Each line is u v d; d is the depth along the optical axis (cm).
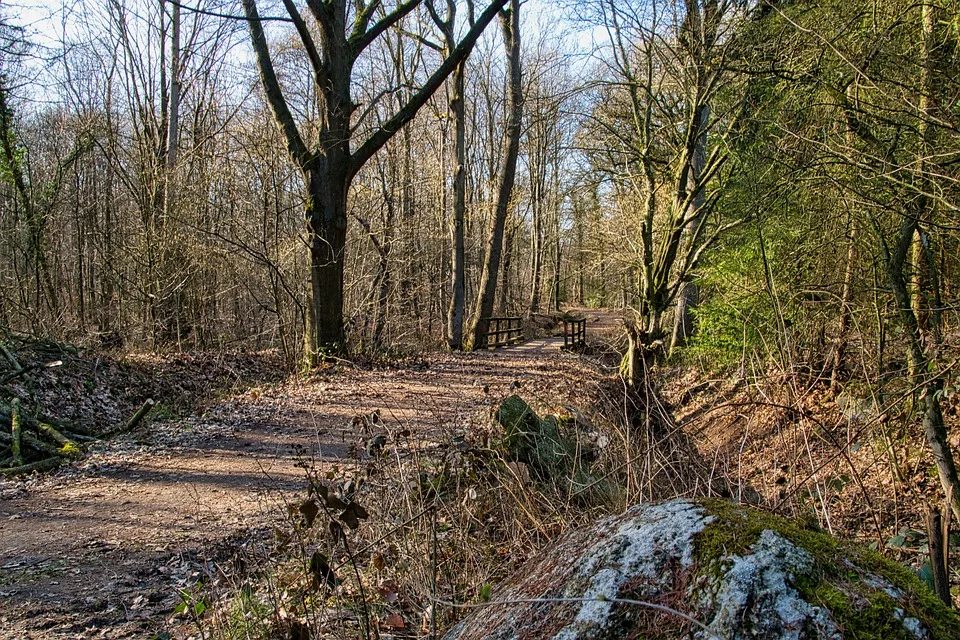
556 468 523
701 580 154
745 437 452
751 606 144
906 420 602
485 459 516
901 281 561
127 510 636
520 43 2244
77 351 1348
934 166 535
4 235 2230
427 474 487
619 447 518
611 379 1091
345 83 1477
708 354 1254
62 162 2373
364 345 2086
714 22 923
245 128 2134
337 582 382
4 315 1703
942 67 577
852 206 616
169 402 1291
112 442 919
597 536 193
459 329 2359
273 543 529
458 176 2322
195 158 2227
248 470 755
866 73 580
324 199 1491
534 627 173
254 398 1134
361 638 346
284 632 353
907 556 464
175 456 822
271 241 2088
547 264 4962
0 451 844
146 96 2186
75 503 661
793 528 167
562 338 2998
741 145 889
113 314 2411
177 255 1975
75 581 483
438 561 417
